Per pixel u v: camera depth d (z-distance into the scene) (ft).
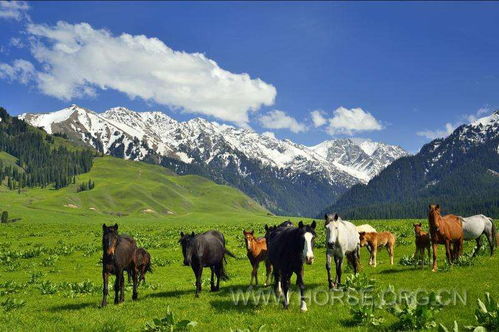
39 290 83.61
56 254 142.51
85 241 187.42
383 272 72.28
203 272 101.96
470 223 71.77
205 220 531.50
